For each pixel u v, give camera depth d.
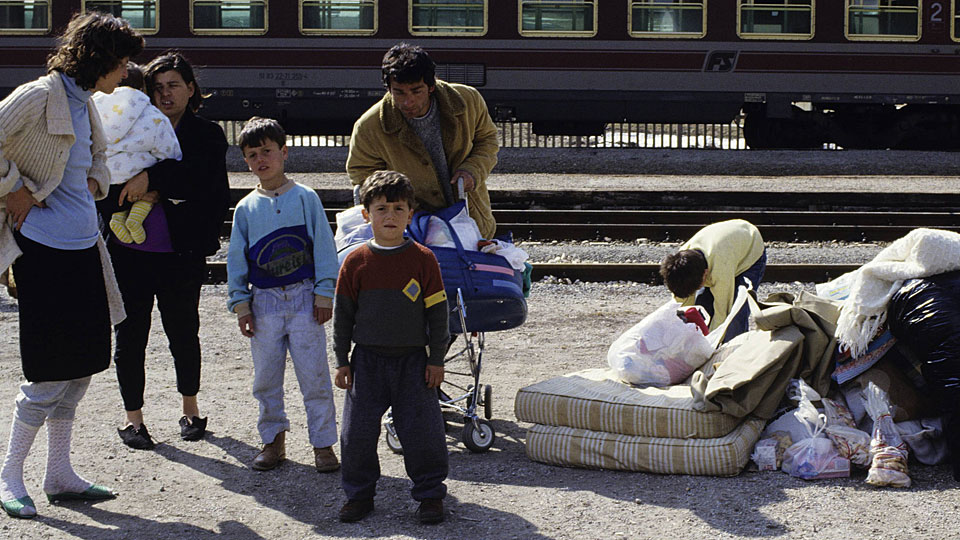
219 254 9.84
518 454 4.79
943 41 17.70
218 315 7.70
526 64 17.41
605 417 4.54
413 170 4.93
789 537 3.73
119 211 4.68
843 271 9.09
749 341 4.74
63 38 3.91
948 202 12.66
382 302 3.90
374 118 4.88
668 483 4.32
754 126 19.33
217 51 17.28
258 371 4.54
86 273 3.94
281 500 4.21
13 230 3.86
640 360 4.90
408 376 3.96
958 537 3.71
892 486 4.21
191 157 4.72
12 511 3.98
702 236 5.67
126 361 4.77
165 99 4.74
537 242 10.85
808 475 4.31
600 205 12.91
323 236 4.49
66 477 4.14
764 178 15.10
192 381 4.96
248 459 4.70
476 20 17.30
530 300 8.27
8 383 5.88
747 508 4.00
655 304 8.20
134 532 3.86
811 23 17.53
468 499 4.19
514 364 6.41
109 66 3.87
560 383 4.85
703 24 17.42
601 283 8.95
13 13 17.28
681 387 4.80
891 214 11.71
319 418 4.53
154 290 4.81
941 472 4.40
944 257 4.37
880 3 17.61
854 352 4.55
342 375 3.99
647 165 16.41
